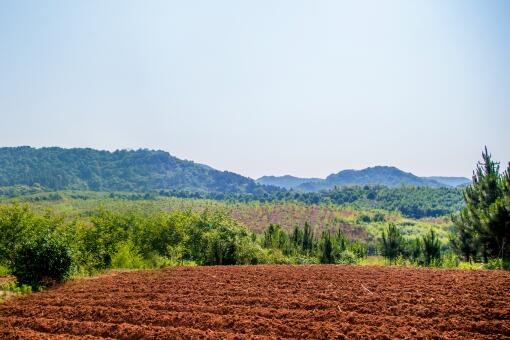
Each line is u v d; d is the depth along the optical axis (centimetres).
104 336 886
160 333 874
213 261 2478
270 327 889
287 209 13825
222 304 1107
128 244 2558
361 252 4116
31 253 1476
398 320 908
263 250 2730
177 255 2808
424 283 1284
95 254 2289
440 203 16912
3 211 2238
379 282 1331
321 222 12156
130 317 1004
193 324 938
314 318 949
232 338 830
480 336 793
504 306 973
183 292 1284
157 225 3419
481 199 2391
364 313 982
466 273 1472
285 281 1414
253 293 1233
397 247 3622
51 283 1502
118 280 1569
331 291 1222
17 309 1118
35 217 2345
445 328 845
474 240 2147
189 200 16125
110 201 14638
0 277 1850
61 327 943
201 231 3400
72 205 12888
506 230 1908
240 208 13825
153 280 1537
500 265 1786
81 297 1259
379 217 13462
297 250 4038
